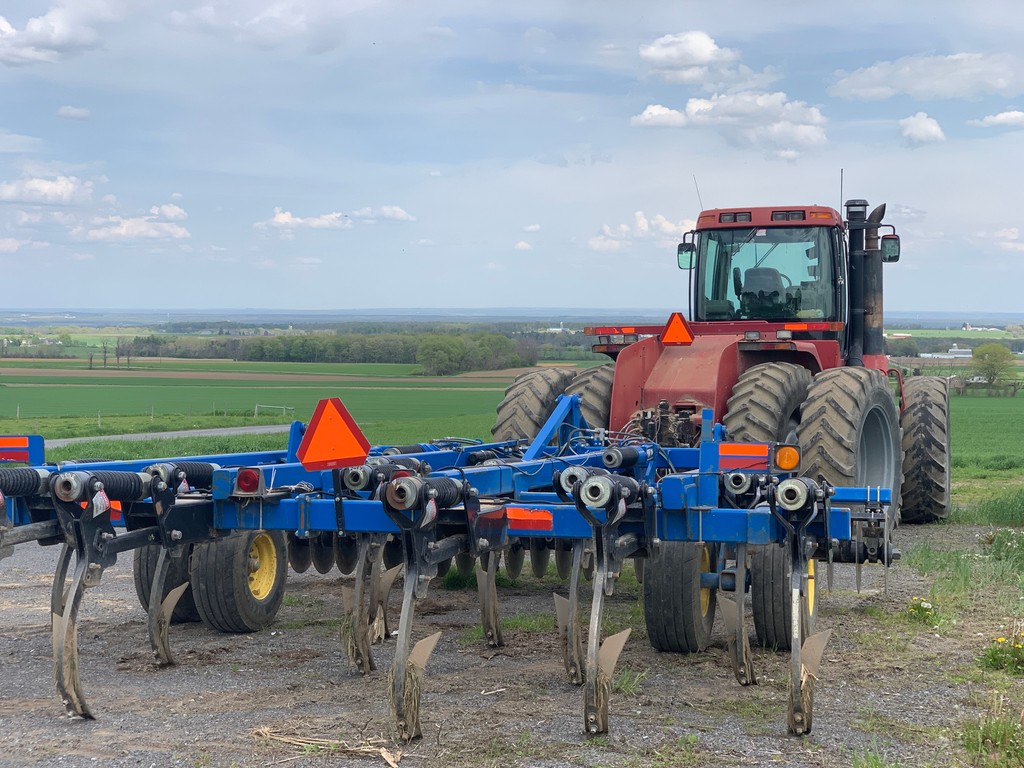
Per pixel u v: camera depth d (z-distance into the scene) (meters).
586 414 9.41
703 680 6.20
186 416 54.00
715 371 8.92
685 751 4.93
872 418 9.73
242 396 78.75
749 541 5.68
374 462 6.59
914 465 12.42
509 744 5.02
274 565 7.61
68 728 5.30
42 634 7.36
